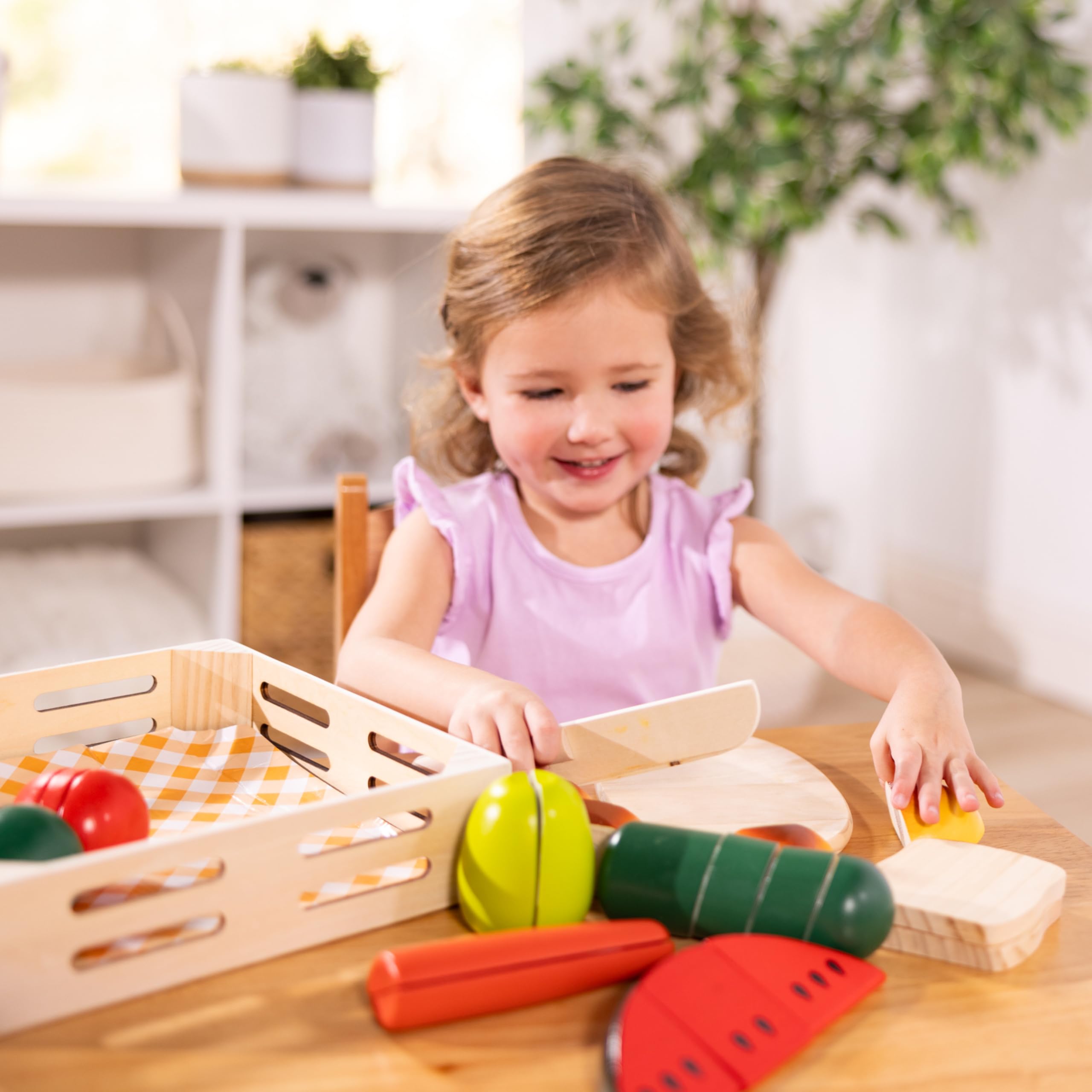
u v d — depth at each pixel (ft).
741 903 1.77
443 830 1.87
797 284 8.93
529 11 7.57
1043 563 7.92
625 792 2.31
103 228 7.36
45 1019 1.55
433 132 8.29
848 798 2.43
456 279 3.36
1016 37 6.41
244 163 6.56
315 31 6.89
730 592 3.57
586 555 3.58
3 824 1.83
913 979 1.77
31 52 7.47
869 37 6.57
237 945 1.69
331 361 7.30
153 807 2.18
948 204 7.20
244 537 6.62
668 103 6.94
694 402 3.86
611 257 3.10
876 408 9.08
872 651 2.96
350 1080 1.49
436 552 3.41
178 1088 1.46
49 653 6.12
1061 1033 1.65
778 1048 1.56
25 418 5.99
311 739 2.34
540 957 1.65
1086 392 7.47
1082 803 6.40
